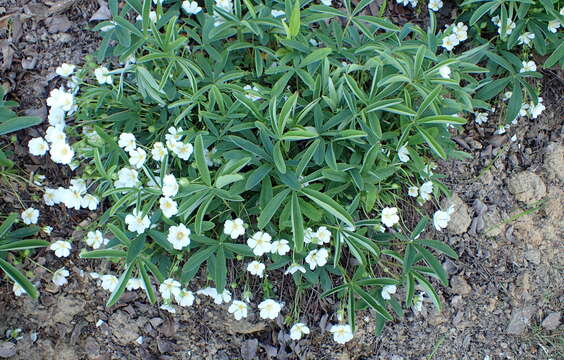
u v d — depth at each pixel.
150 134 0.48
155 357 0.53
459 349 0.59
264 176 0.42
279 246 0.43
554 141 0.60
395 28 0.49
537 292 0.61
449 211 0.50
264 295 0.49
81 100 0.46
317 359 0.55
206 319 0.53
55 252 0.48
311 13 0.50
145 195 0.43
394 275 0.50
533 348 0.61
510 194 0.60
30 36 0.52
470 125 0.59
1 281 0.49
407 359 0.57
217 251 0.43
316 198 0.41
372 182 0.45
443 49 0.58
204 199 0.40
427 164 0.52
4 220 0.49
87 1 0.54
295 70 0.46
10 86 0.51
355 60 0.49
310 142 0.47
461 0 0.59
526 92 0.59
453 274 0.58
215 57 0.47
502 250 0.60
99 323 0.51
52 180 0.51
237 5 0.48
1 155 0.43
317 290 0.53
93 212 0.51
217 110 0.47
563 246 0.61
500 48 0.57
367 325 0.56
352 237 0.45
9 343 0.49
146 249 0.46
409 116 0.46
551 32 0.55
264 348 0.54
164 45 0.44
